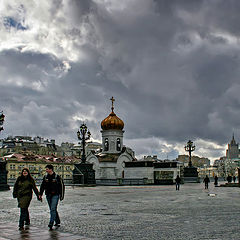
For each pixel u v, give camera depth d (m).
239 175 58.50
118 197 31.11
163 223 14.91
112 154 82.62
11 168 112.56
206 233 12.52
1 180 40.91
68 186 56.50
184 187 56.09
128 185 64.50
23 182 13.94
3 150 151.75
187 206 22.47
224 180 111.56
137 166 76.38
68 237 11.77
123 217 16.92
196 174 85.75
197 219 16.16
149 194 35.75
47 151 161.50
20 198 13.81
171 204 23.95
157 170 76.75
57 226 14.11
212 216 17.25
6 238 11.59
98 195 33.84
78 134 62.38
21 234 12.30
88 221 15.59
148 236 12.00
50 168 14.00
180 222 15.20
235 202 25.73
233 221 15.48
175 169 75.31
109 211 19.61
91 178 60.75
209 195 34.12
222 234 12.33
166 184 71.44
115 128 83.88
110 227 13.90
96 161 80.31
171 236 11.98
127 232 12.77
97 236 12.03
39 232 12.73
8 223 14.99
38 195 14.04
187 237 11.80
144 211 19.53
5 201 26.17
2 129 41.28
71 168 126.75
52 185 13.88
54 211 13.65
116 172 79.75
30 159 118.19
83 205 23.31
